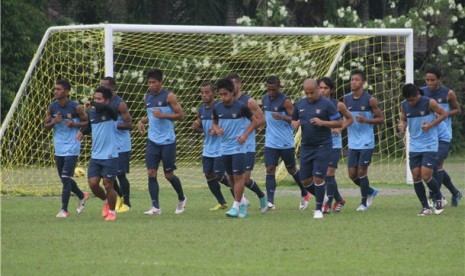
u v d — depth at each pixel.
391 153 95.31
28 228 45.66
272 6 102.00
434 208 51.34
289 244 40.03
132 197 63.38
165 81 87.56
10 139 82.75
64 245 40.19
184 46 86.56
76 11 106.44
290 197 63.03
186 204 58.53
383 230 44.03
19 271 34.50
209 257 36.97
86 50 77.38
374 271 33.84
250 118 49.03
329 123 47.97
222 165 53.50
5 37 94.62
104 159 48.72
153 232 43.84
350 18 104.62
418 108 49.38
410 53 73.19
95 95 48.38
